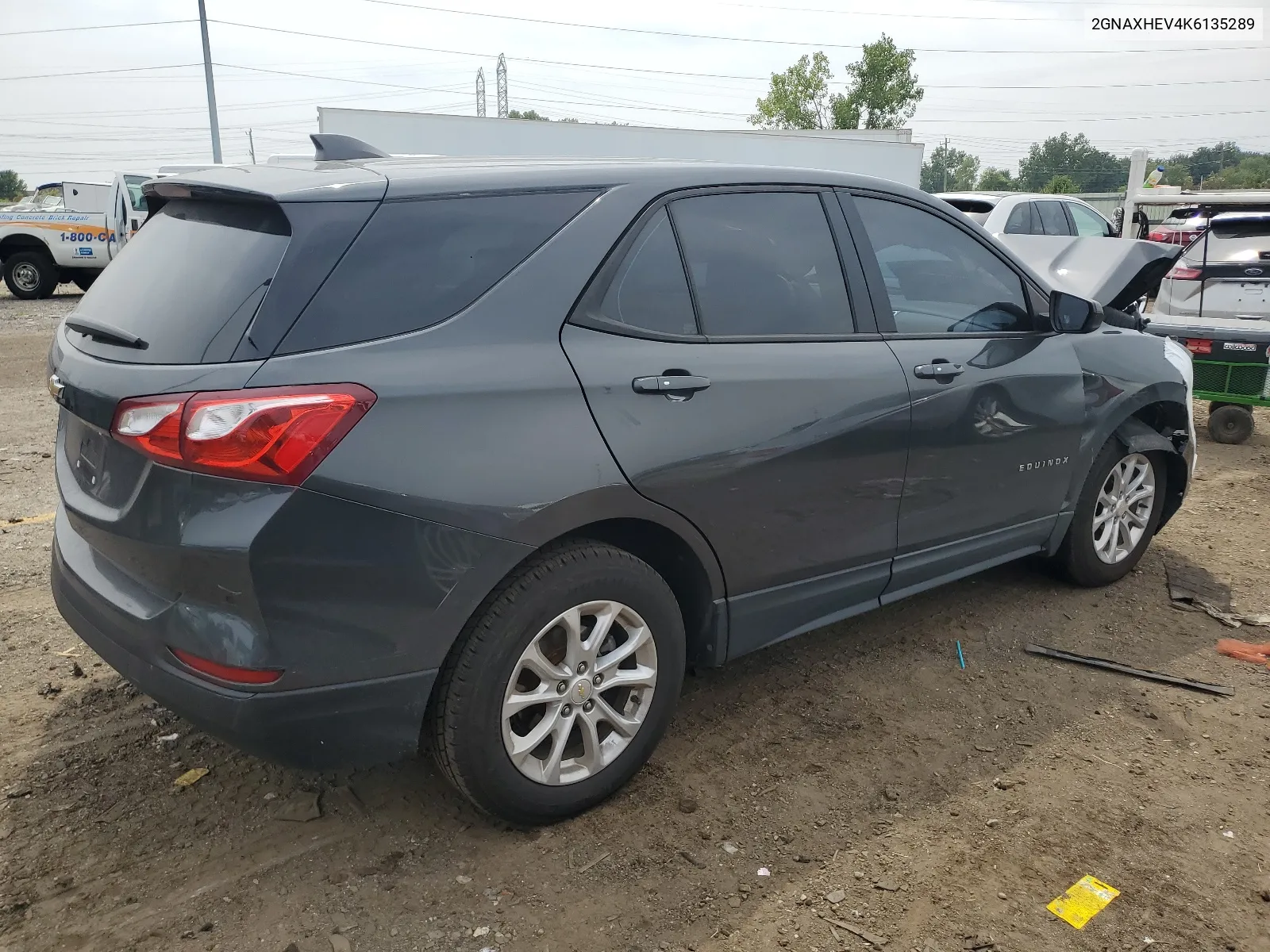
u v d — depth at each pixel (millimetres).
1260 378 7371
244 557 2143
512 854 2639
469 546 2379
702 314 2896
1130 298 5406
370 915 2406
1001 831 2764
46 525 5145
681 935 2355
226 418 2131
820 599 3305
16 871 2527
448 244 2484
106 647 2480
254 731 2252
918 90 55812
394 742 2428
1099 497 4395
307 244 2303
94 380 2355
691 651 3113
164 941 2307
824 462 3115
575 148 21281
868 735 3270
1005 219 11094
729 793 2934
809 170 3352
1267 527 5559
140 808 2805
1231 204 13562
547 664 2605
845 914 2430
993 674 3723
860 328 3309
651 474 2686
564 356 2562
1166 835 2762
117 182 17156
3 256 18484
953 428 3508
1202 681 3686
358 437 2225
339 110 19688
